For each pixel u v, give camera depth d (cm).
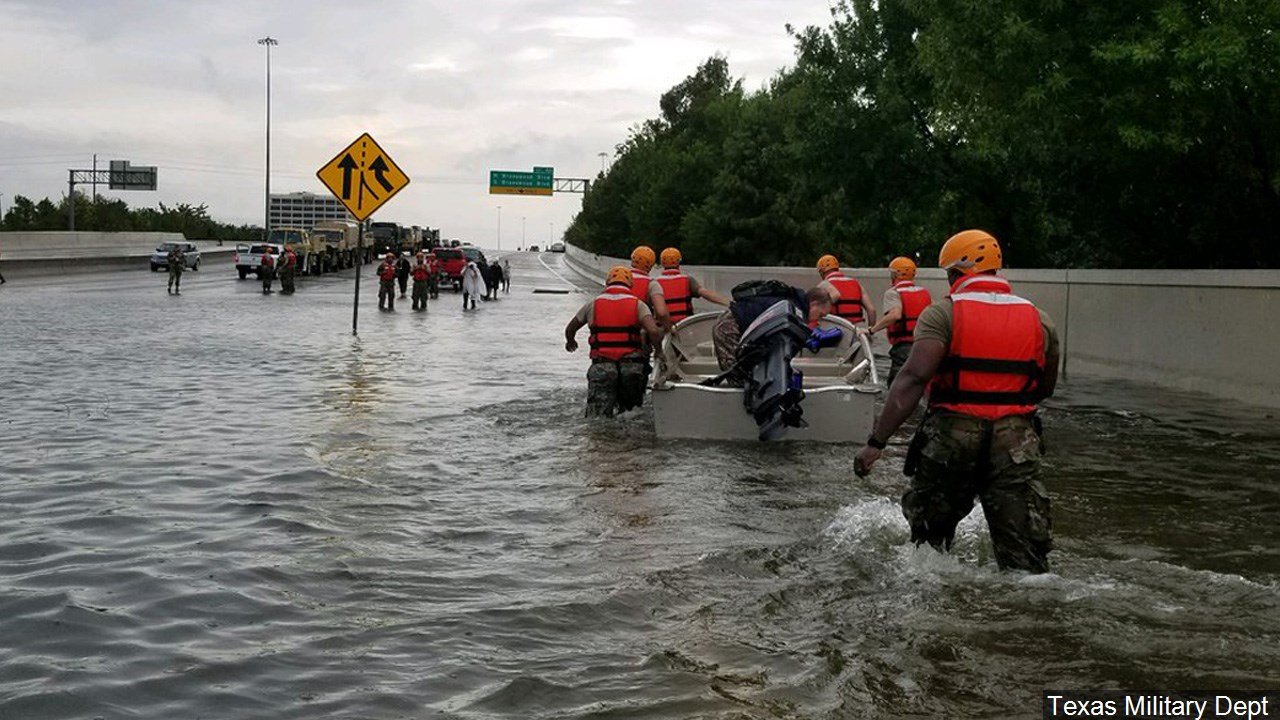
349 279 6694
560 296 5394
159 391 1532
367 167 2552
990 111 1916
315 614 590
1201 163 1972
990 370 643
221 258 9406
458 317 3512
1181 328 1672
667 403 1173
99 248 8412
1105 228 2297
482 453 1082
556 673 508
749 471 1005
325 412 1344
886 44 3114
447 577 661
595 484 941
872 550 710
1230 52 1504
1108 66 1655
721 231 5994
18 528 764
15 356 2011
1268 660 525
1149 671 512
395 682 497
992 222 3005
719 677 505
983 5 1759
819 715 464
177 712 464
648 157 8294
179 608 596
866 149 3119
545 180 11688
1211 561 708
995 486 648
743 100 7119
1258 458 1080
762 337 1148
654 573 668
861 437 1168
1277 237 2027
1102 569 679
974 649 539
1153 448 1137
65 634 554
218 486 904
